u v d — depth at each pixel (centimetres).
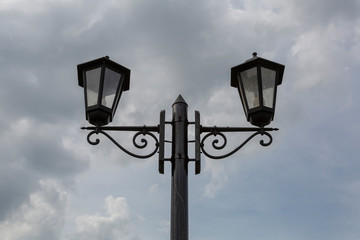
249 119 560
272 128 543
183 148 520
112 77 565
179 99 556
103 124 545
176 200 491
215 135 538
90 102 545
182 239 470
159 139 526
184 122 537
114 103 552
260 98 543
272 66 568
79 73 576
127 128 537
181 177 504
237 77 581
